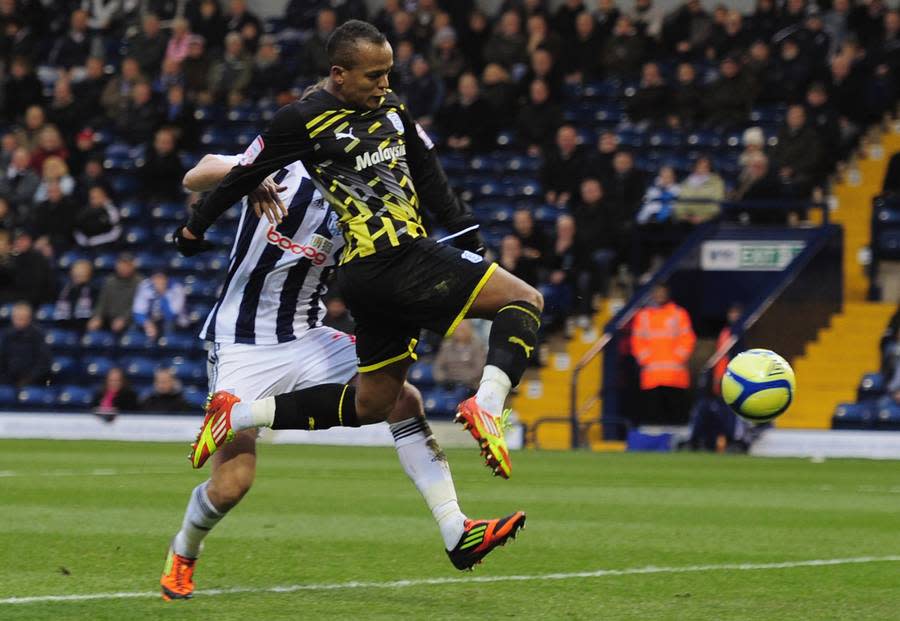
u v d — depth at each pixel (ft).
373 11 260.01
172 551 56.70
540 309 53.88
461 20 241.96
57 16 270.05
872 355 188.55
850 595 58.95
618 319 190.60
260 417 56.03
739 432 178.70
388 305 54.19
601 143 202.49
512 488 119.24
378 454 167.84
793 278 187.62
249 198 57.21
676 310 181.16
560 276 190.49
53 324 212.23
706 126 223.10
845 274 208.54
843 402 187.73
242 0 254.47
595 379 196.34
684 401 181.98
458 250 54.34
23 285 211.41
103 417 194.90
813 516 96.68
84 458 151.12
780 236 191.31
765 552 74.95
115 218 221.05
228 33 253.44
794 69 220.64
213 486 56.49
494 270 53.93
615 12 238.27
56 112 242.99
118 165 238.68
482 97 222.69
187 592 56.39
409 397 57.52
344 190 54.44
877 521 93.30
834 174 217.36
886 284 204.64
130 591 58.70
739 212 199.93
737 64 221.05
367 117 54.65
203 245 58.08
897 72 215.31
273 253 59.26
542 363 199.62
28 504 97.96
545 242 191.93
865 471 146.20
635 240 198.49
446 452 173.58
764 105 223.30
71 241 222.07
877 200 203.10
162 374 195.21
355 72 53.98
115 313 208.23
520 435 191.31
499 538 54.95
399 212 54.29
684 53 233.76
